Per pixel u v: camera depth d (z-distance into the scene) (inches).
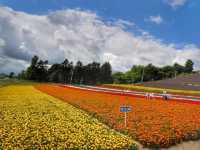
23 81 4761.3
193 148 673.6
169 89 3056.1
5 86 2738.7
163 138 667.4
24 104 1223.5
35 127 745.6
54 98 1599.4
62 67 6505.9
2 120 821.9
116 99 1577.3
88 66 6830.7
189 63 7426.2
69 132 705.0
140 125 821.2
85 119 904.3
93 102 1358.3
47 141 615.5
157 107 1259.2
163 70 6510.8
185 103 1525.6
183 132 746.2
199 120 944.3
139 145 652.7
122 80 6422.2
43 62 6259.8
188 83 3747.5
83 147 583.5
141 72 6348.4
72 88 2741.1
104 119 903.7
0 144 575.8
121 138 665.0
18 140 606.9
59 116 938.1
